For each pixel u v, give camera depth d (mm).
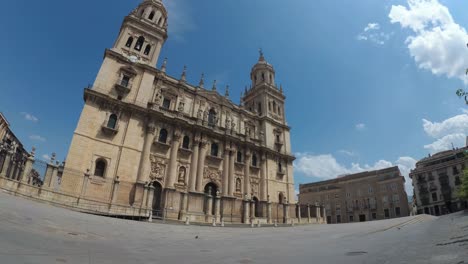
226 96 52156
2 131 44562
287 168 56281
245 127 53438
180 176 39719
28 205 18203
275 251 10477
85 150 32438
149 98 40531
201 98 47812
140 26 44375
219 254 9656
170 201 36219
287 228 30922
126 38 42312
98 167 33312
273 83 65000
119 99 37594
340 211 85500
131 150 35844
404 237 12633
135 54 42281
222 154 45969
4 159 24234
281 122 60906
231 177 44938
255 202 47875
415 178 79000
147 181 35562
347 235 17219
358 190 84000
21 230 9977
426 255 6461
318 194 92125
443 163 72625
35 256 6645
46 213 16656
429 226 19922
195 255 9312
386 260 6457
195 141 42562
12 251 6715
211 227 28703
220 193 43281
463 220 21594
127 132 36250
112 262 7238
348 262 6914
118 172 33844
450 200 68875
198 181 40875
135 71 40094
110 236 13367
